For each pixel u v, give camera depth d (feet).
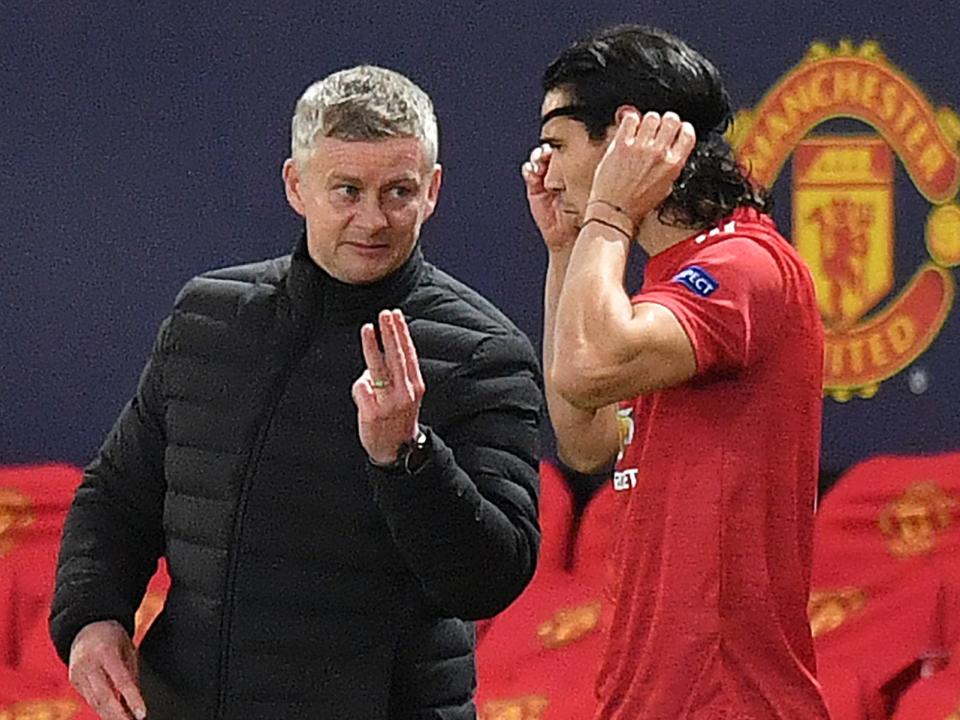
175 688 33.94
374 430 29.99
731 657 29.19
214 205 64.75
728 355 28.89
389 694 33.01
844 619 60.08
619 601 30.45
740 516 29.27
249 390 33.91
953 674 56.95
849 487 63.36
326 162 32.14
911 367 67.21
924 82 66.64
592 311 28.37
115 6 63.72
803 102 66.13
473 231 65.77
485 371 33.47
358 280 33.22
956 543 62.34
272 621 33.14
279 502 33.27
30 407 64.90
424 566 31.24
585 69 30.53
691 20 65.67
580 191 30.76
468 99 65.31
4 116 63.72
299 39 64.44
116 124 64.18
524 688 55.01
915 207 66.80
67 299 64.64
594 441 33.91
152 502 36.14
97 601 34.99
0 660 57.67
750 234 30.14
